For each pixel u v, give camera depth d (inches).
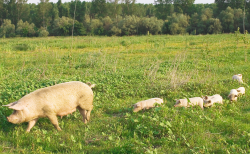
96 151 208.2
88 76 448.1
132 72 495.5
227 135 238.4
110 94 357.1
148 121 248.8
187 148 212.5
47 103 235.6
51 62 673.6
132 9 3289.9
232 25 2222.0
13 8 3228.3
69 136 233.1
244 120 270.7
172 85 386.0
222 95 363.3
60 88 248.2
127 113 267.1
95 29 2524.6
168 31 2388.0
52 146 215.6
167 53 855.7
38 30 2603.3
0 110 274.8
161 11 3316.9
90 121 271.6
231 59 668.7
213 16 2827.3
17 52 938.7
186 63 605.3
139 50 933.2
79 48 1060.5
